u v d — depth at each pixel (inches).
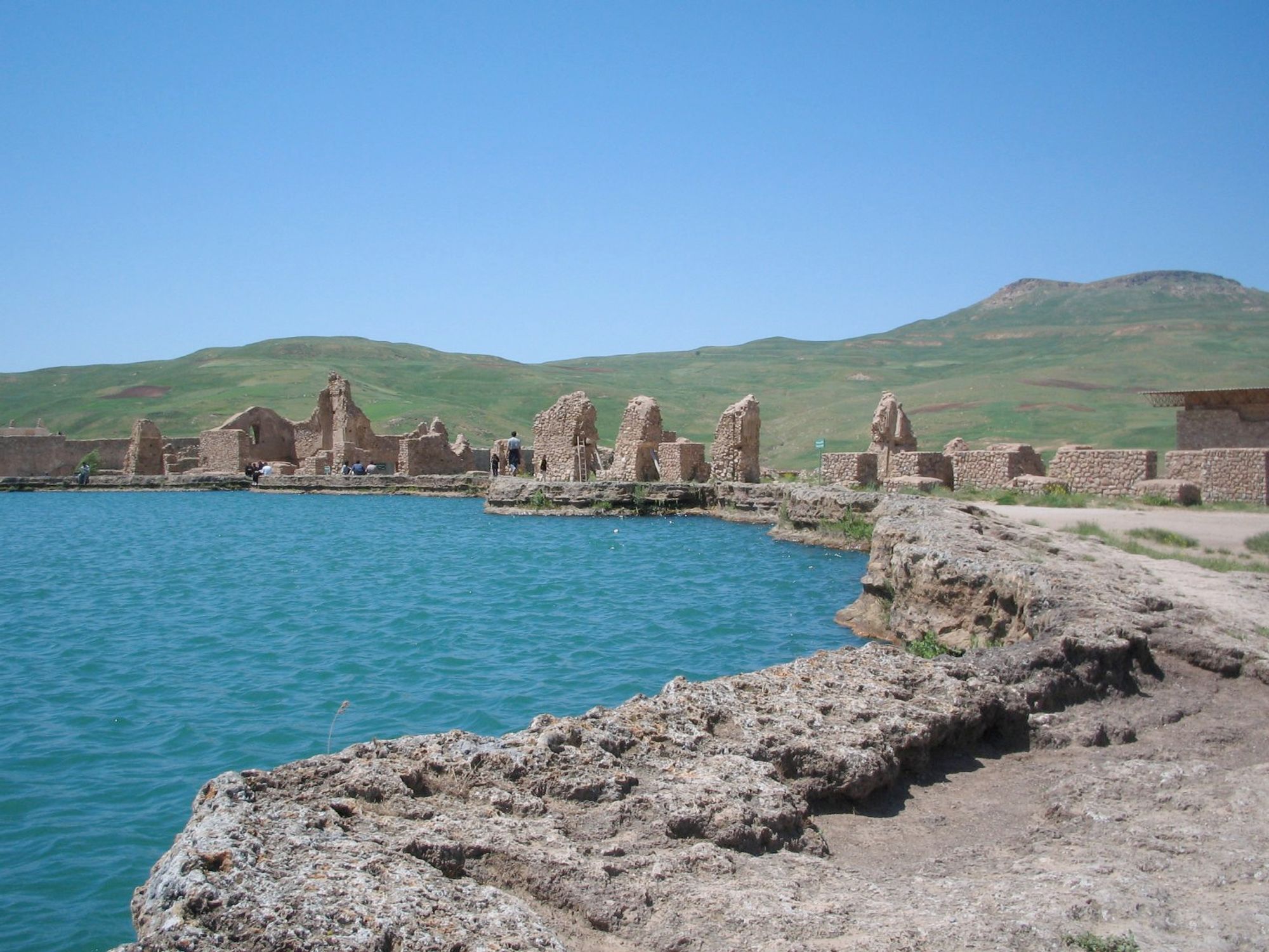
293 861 215.3
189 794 447.5
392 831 243.6
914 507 868.6
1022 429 3545.8
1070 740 403.2
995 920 230.7
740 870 257.4
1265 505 1264.8
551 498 1786.4
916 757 358.6
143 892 219.3
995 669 442.6
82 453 2738.7
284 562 1227.9
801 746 327.6
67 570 1171.3
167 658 707.4
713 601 913.5
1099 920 235.5
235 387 5290.4
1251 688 469.1
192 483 2449.6
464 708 574.9
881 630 759.7
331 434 2667.3
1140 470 1370.6
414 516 1824.6
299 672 662.5
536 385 5974.4
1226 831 292.7
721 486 1718.8
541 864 237.5
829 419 4269.2
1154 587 643.5
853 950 212.1
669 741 324.2
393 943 193.3
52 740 522.0
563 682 631.2
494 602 926.4
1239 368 5032.0
